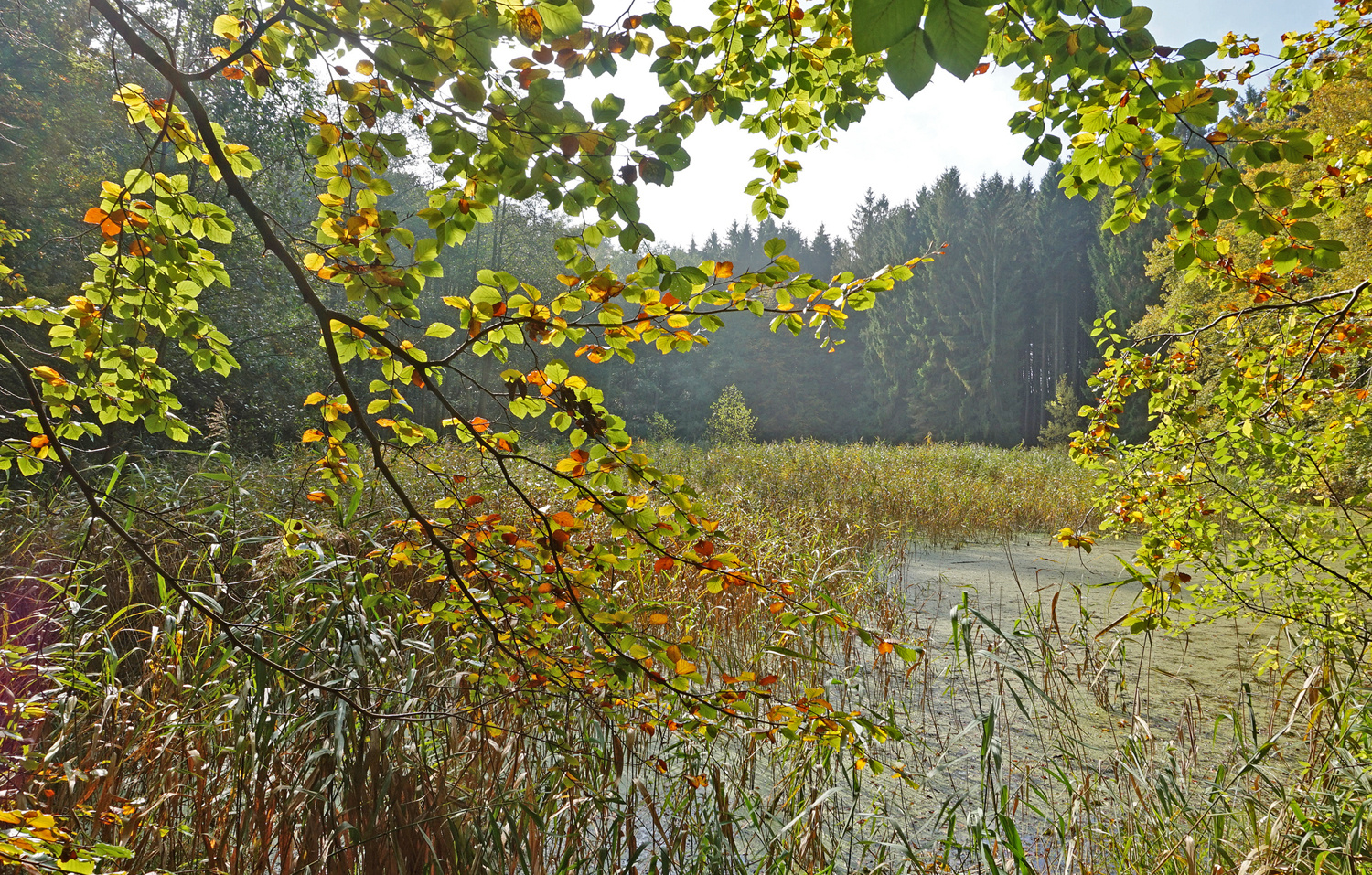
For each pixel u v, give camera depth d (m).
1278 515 3.35
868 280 1.59
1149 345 3.64
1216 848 2.79
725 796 2.89
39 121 8.70
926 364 36.38
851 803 3.36
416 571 4.07
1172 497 3.35
